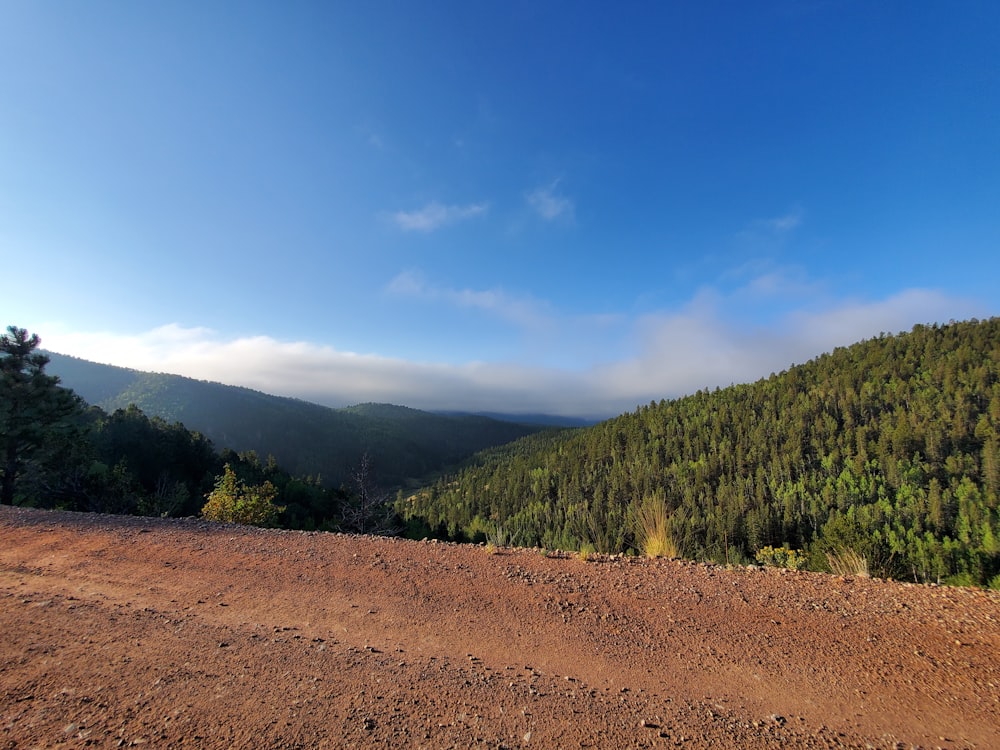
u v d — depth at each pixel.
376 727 2.26
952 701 2.63
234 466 44.94
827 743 2.27
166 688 2.55
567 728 2.33
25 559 5.04
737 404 101.62
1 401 16.97
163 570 4.72
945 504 50.69
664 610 3.86
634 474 82.38
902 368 91.50
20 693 2.46
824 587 4.36
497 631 3.47
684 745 2.22
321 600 4.01
